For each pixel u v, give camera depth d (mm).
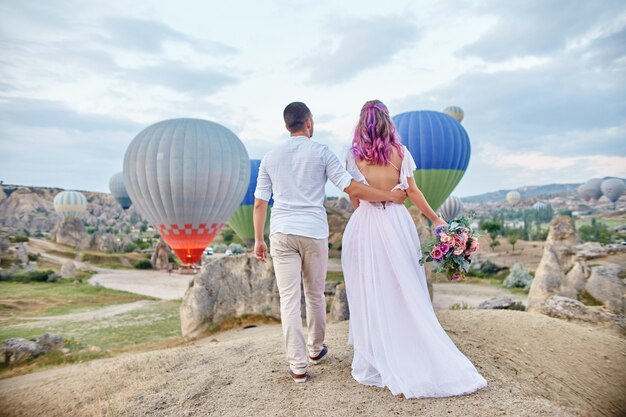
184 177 25031
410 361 3121
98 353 10172
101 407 3576
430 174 24734
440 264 3348
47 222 102625
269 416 2941
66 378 4621
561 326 5258
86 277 35625
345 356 3947
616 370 4465
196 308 10578
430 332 3154
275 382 3496
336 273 24141
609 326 5945
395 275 3270
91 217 118438
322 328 3668
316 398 3125
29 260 39500
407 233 3395
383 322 3242
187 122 26359
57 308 21547
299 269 3357
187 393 3543
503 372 3867
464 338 4738
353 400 3051
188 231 26422
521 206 108125
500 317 5492
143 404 3479
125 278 36281
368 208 3426
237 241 64938
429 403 2945
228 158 26141
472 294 23547
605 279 8453
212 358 4527
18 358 9305
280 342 4871
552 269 9461
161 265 44406
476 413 2789
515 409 2852
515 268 28453
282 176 3328
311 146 3346
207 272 10961
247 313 10695
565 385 4023
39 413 3699
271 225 3373
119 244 56250
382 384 3207
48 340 10445
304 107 3455
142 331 15008
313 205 3316
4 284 29297
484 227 56469
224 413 3078
